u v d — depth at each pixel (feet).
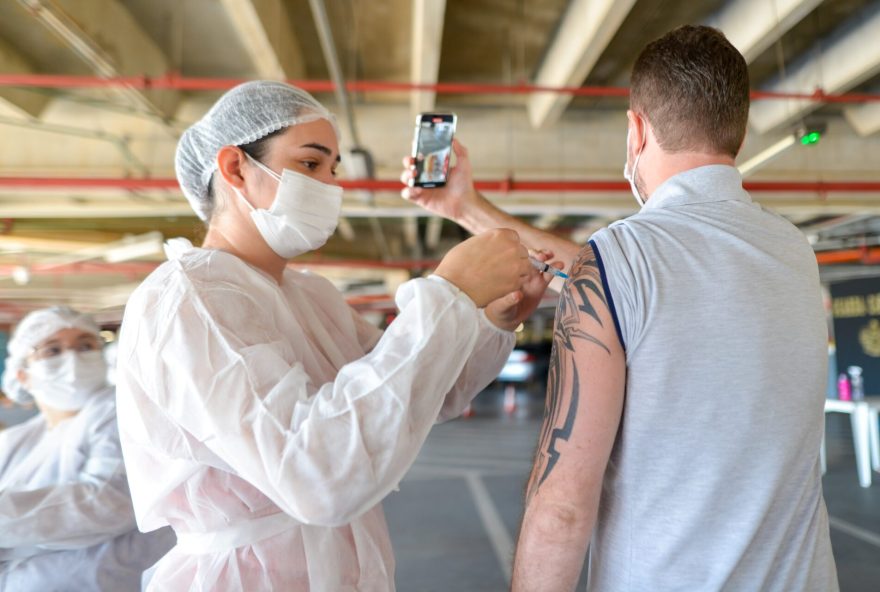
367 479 2.16
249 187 3.03
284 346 2.53
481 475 17.17
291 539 2.68
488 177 17.79
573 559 2.38
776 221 2.61
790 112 15.92
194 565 2.70
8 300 45.70
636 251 2.40
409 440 2.26
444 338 2.36
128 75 12.94
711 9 13.08
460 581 9.28
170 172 16.99
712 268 2.37
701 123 2.55
